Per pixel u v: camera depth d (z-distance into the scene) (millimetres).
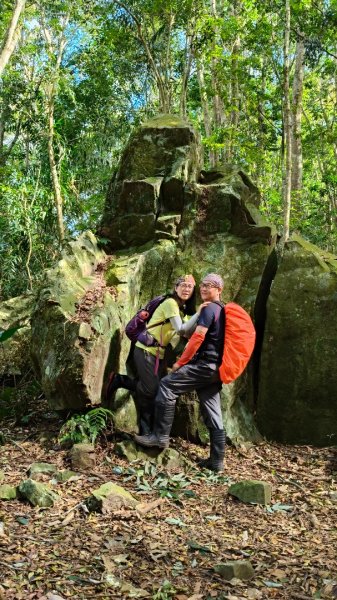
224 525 3951
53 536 3533
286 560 3506
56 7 16250
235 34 14516
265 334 5785
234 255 5934
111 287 5578
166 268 5988
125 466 4684
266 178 18922
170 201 6211
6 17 14648
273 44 13922
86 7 16469
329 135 16984
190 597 3020
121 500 3986
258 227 5949
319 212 21250
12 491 4027
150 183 6105
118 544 3504
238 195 5992
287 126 10016
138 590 3033
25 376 6035
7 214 13812
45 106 16125
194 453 5184
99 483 4348
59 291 5262
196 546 3562
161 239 6070
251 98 16016
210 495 4410
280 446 5676
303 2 11969
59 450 4871
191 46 14211
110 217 6332
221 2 17219
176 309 5062
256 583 3223
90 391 4902
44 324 5156
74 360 4824
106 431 5035
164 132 6320
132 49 16781
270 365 5777
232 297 5859
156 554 3441
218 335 4863
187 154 6227
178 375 4832
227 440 5414
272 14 14875
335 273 5789
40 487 4004
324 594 3117
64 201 15844
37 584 3006
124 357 5477
